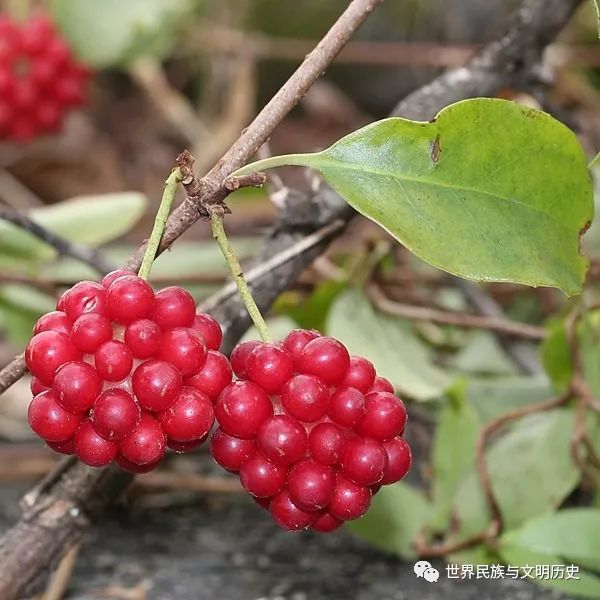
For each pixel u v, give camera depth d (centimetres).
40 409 19
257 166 20
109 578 31
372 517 31
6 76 43
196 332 19
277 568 32
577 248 21
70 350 19
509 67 31
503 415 31
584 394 31
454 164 20
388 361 34
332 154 20
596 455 32
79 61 45
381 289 39
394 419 19
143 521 36
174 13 46
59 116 45
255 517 36
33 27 44
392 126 20
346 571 31
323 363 19
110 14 45
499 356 42
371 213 20
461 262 20
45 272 40
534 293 46
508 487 31
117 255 44
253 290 27
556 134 20
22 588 25
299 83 20
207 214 20
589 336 32
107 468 25
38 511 25
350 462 19
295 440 19
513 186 21
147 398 18
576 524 28
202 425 19
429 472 34
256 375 19
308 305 37
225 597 30
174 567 32
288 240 28
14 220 31
